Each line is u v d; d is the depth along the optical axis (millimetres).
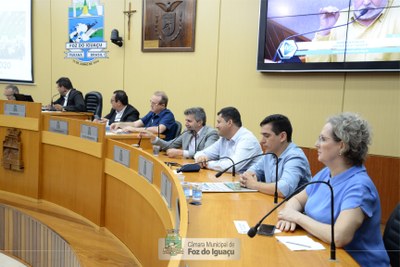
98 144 2312
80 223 2436
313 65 3406
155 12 4523
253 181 1846
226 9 4027
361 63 3166
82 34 5203
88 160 2439
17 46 5738
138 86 4793
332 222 1092
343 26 3227
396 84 3088
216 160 2432
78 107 4551
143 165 1804
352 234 1139
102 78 5113
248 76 3926
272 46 3635
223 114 2441
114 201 2221
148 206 1735
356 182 1233
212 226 1288
